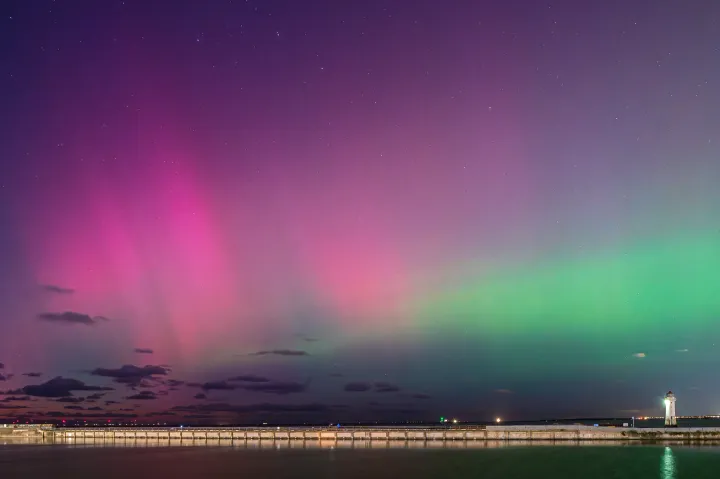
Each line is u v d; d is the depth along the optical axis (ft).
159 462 236.22
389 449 284.00
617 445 288.51
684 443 296.10
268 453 271.90
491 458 234.79
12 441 416.87
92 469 214.28
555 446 286.46
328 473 196.65
